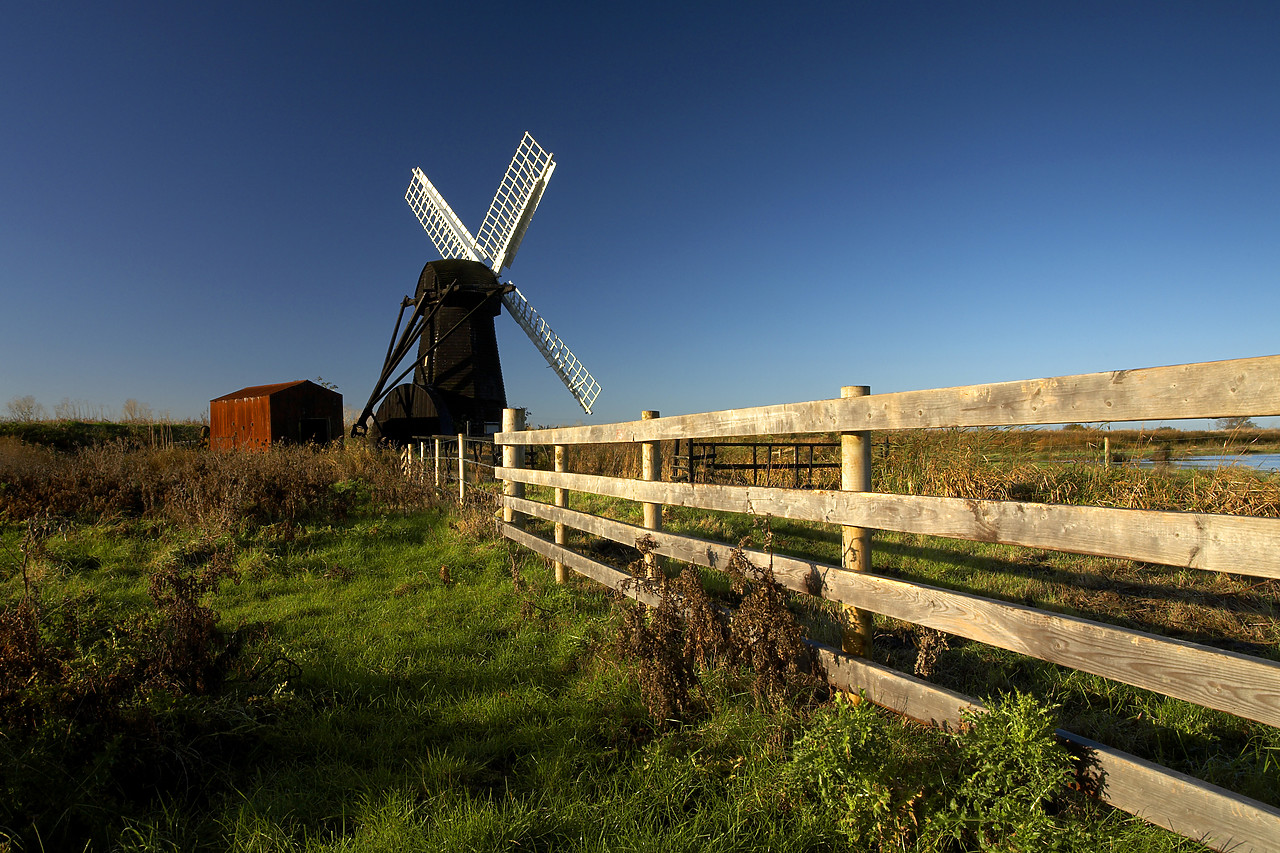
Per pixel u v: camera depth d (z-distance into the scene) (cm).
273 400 2319
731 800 287
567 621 543
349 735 357
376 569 754
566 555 641
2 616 332
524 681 431
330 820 285
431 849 254
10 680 299
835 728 279
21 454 1417
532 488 1374
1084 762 253
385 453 1600
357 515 1020
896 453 1076
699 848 256
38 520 863
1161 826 229
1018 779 247
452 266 2306
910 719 312
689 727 349
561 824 275
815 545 793
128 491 1048
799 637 354
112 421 2761
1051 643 257
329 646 501
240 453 1413
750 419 404
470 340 2306
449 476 1302
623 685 399
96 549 809
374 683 426
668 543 483
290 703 368
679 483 470
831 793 267
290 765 328
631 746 340
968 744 262
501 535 863
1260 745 328
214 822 280
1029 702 261
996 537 272
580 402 2670
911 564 698
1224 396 204
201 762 311
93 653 331
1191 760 321
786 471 1266
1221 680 209
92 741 293
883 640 491
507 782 312
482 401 2302
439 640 507
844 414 342
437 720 375
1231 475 754
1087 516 243
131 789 297
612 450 1525
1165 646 224
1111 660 238
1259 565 196
